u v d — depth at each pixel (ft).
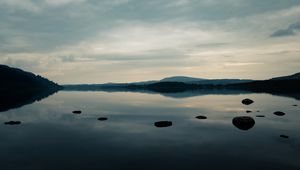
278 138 91.20
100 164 64.39
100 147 81.51
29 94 464.65
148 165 63.62
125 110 189.47
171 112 175.11
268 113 158.61
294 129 107.24
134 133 104.06
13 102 262.47
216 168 61.16
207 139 91.97
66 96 418.31
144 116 155.94
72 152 75.77
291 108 185.16
